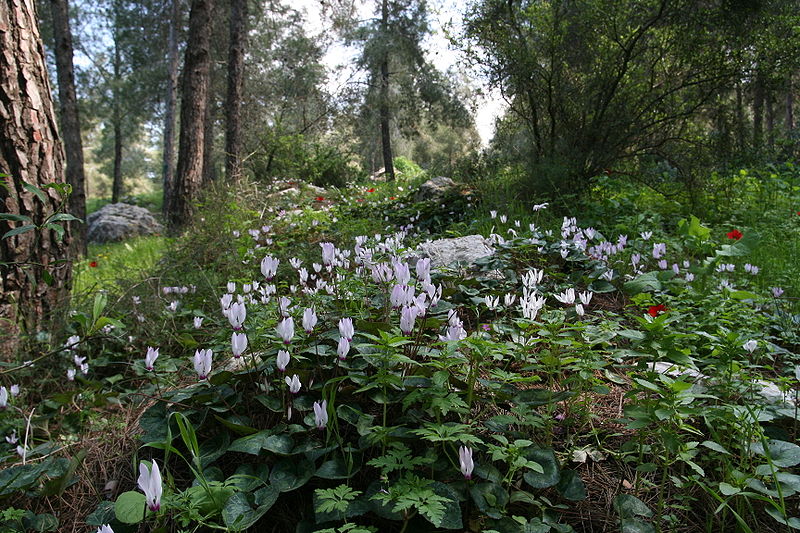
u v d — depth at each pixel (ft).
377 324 8.49
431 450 6.71
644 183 26.81
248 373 8.24
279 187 37.32
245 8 48.65
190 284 17.74
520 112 27.86
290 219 27.30
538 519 6.25
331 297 11.22
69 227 14.52
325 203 36.35
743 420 6.74
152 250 30.48
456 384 7.82
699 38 24.41
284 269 17.93
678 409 6.61
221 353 12.01
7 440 9.72
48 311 13.87
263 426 7.97
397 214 28.55
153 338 13.99
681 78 26.17
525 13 25.43
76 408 11.60
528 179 25.26
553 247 15.12
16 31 13.11
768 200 25.30
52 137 14.10
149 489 4.86
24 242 13.50
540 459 6.81
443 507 5.18
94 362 12.87
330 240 21.75
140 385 12.76
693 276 13.15
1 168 13.16
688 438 7.65
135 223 62.59
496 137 29.96
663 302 11.77
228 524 5.93
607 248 14.19
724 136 26.14
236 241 20.40
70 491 7.95
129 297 15.34
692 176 25.34
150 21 105.29
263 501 6.37
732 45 24.84
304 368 8.25
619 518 6.53
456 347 7.02
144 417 8.07
